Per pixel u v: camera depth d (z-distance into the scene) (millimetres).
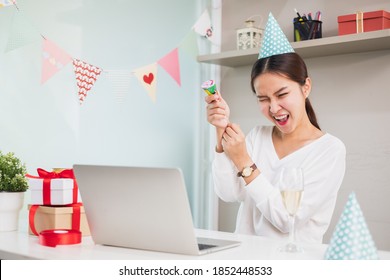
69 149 2436
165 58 2764
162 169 1261
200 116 3174
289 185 1284
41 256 1312
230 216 3209
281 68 1838
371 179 2662
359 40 2424
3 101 2164
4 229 1791
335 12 2779
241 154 1768
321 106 2846
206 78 3211
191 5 3102
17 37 2176
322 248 1425
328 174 1816
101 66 2588
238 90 3193
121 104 2682
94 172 1384
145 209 1332
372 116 2660
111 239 1439
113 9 2641
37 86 2295
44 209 1653
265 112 1937
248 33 2906
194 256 1298
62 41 2406
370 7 2654
